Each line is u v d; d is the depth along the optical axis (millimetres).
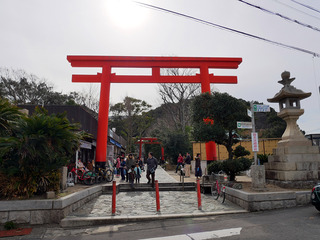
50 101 36875
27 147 6984
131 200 10055
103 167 14672
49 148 7375
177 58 16141
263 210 7926
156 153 46938
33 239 5625
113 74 15977
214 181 11375
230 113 11805
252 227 5887
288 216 6875
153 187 12969
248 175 17078
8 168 7156
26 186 7152
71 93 37688
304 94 10867
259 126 44531
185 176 18562
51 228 6434
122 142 36219
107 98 15500
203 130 12117
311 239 4809
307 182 9820
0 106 7570
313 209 7676
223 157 22766
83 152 16484
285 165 10000
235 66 16484
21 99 34500
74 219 6699
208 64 16328
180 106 32875
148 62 16125
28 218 6594
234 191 9109
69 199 7383
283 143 10930
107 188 12125
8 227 6312
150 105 42812
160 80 16109
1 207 6488
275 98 11742
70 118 13195
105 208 8422
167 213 7652
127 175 15391
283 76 11398
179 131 31938
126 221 6992
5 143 6949
